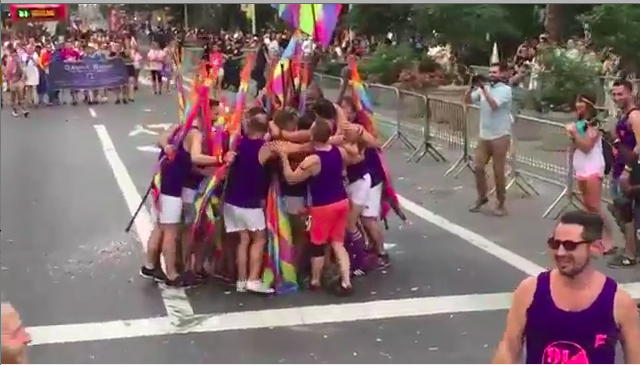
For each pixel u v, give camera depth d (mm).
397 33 26422
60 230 9531
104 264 8109
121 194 11516
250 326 6320
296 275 7230
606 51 17469
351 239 7480
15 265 8109
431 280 7383
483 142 9781
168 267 7312
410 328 6219
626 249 7738
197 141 7000
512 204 10445
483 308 6617
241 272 7094
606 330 3275
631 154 7402
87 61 24766
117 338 6121
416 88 20516
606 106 15383
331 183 6832
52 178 12828
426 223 9586
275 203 7047
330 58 24047
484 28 22016
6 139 17141
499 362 3443
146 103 24688
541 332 3350
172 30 44312
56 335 6184
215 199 7191
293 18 8773
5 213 10414
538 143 11258
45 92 24672
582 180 8219
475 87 9844
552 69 16938
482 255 8172
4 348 3912
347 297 6957
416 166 13289
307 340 6012
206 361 5656
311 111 7117
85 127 19094
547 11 22000
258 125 6898
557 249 3307
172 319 6512
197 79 7141
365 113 7727
